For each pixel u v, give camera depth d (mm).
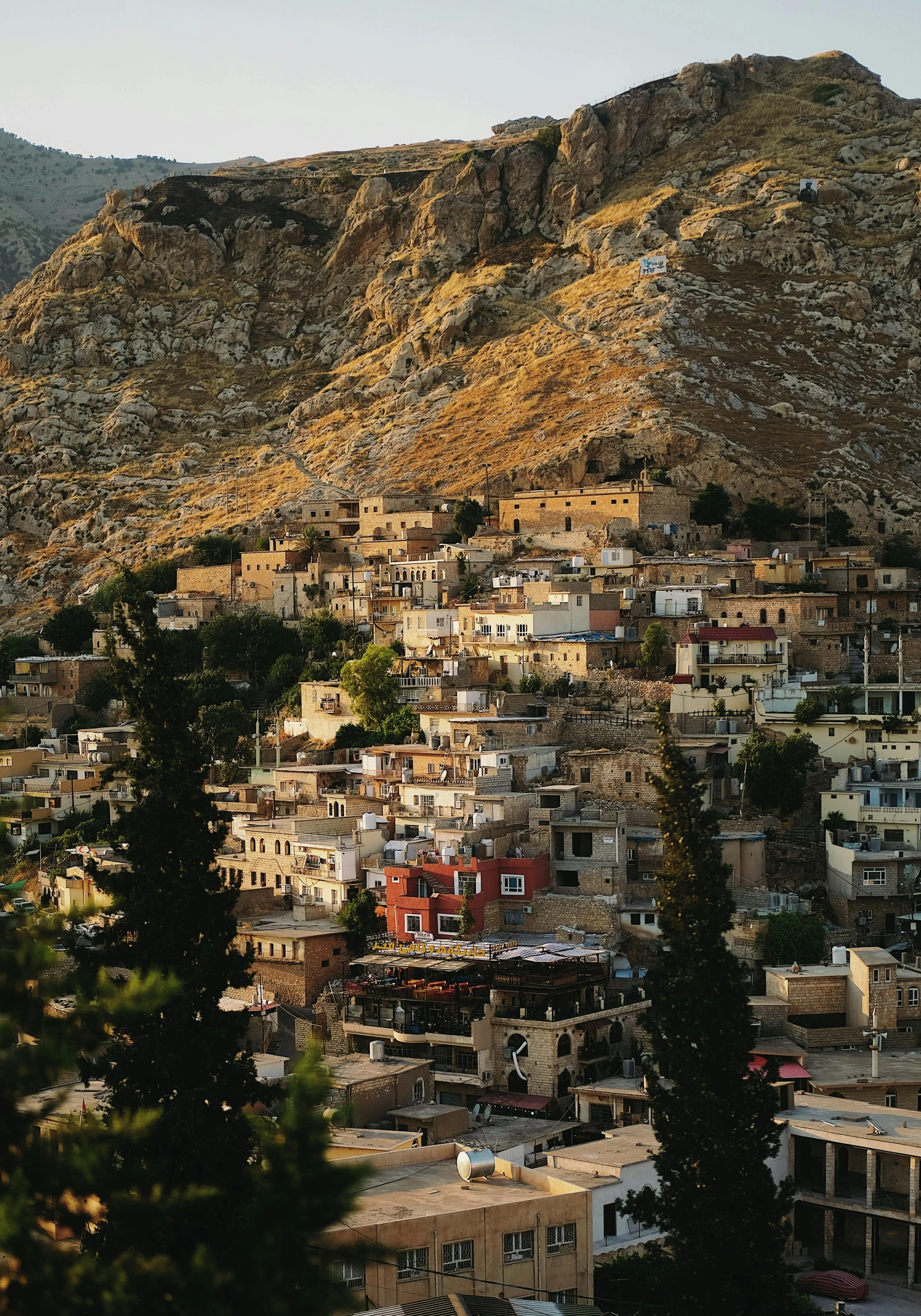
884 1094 125750
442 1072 134750
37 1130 39625
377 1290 84938
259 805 190125
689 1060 91875
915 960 147375
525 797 164375
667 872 95438
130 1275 39250
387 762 186500
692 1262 88125
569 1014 134875
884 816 166375
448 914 152000
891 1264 114688
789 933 145875
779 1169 116625
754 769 172125
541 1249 91188
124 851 89000
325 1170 42844
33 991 41000
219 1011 85250
